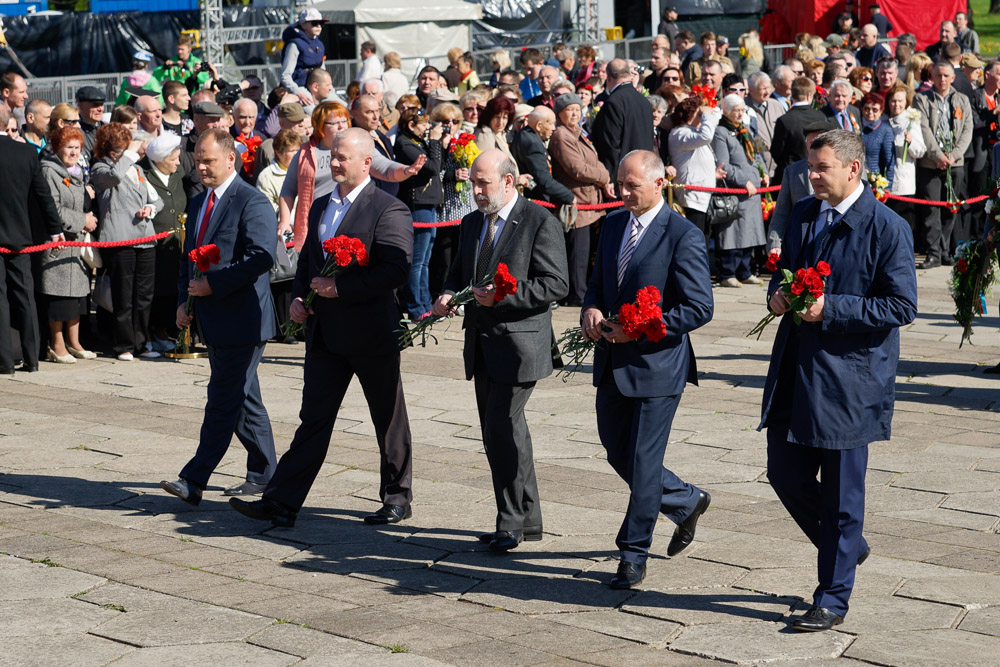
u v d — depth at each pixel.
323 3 28.05
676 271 6.80
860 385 6.12
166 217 12.95
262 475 8.70
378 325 7.81
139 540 7.62
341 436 10.22
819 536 6.43
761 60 22.39
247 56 27.98
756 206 16.80
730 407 11.06
